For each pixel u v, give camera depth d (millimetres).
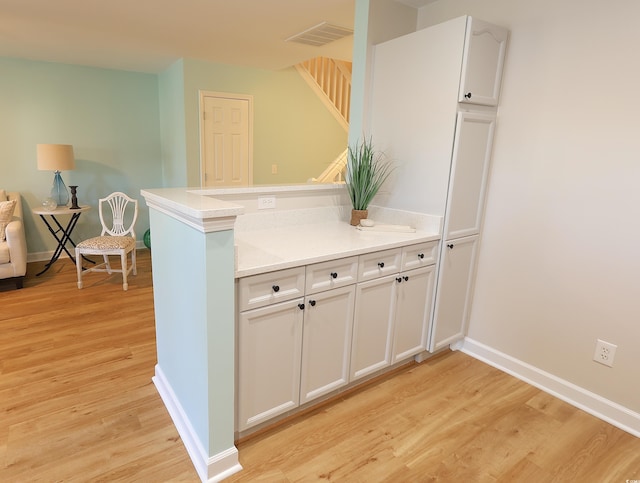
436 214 2332
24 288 3641
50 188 4570
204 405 1557
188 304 1599
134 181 5121
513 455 1777
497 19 2266
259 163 5004
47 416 1928
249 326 1626
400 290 2221
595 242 2004
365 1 2441
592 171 1978
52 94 4426
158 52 3965
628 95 1826
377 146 2602
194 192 1987
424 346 2482
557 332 2205
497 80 2244
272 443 1799
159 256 1905
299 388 1898
